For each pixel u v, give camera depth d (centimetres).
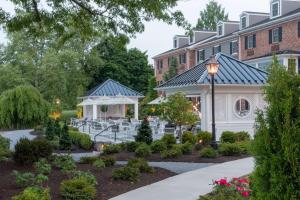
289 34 3303
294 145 456
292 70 497
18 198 703
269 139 479
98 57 5369
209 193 837
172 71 4944
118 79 5619
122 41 1283
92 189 827
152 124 2691
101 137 2448
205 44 4609
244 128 1991
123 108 4088
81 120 3447
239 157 1397
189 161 1342
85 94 4409
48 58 4672
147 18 1217
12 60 5056
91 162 1212
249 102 2016
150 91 4466
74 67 5003
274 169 468
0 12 1138
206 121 1941
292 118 470
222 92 1967
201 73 1983
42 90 4703
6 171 1057
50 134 2219
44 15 1175
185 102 1875
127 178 984
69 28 1330
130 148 1595
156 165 1277
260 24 3612
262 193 482
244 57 3909
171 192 872
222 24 4475
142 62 5806
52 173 1020
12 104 1866
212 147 1548
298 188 456
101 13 1211
